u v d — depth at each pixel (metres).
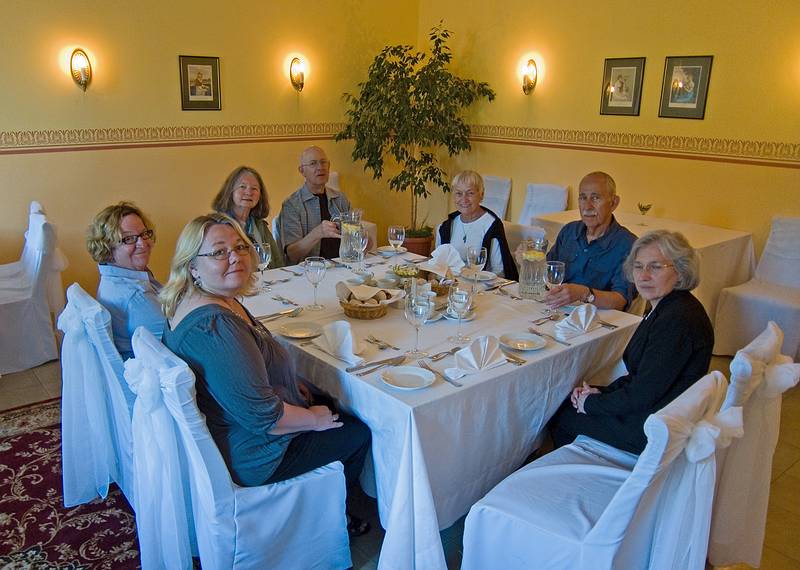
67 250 4.55
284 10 5.21
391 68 5.44
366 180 6.19
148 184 4.82
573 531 1.62
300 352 2.11
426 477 1.78
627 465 1.99
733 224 4.32
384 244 6.50
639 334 2.10
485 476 2.06
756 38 4.00
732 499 1.93
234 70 5.05
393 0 5.90
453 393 1.81
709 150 4.34
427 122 5.56
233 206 3.28
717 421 1.54
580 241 2.92
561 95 5.16
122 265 2.38
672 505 1.56
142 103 4.65
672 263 1.98
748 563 2.03
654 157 4.65
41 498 2.50
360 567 2.12
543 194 5.29
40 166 4.31
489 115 5.77
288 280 2.87
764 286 3.99
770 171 4.08
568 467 1.91
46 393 3.39
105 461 2.42
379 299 2.45
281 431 1.86
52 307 3.72
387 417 1.81
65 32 4.21
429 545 1.80
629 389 2.00
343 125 5.85
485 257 2.59
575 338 2.25
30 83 4.16
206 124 5.00
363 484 2.10
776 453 2.90
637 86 4.64
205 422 1.73
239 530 1.80
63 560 2.17
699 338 1.94
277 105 5.37
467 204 3.31
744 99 4.12
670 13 4.38
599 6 4.76
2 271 3.91
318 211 3.74
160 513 1.92
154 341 1.81
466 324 2.36
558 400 2.21
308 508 1.92
